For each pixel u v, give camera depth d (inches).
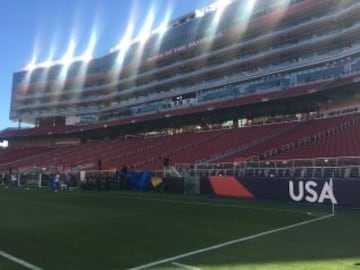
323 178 826.8
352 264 333.1
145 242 435.2
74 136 3083.2
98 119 3137.3
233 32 2345.0
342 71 1662.2
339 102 1685.5
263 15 2209.6
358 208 749.9
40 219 629.6
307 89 1672.0
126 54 3061.0
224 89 2230.6
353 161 896.3
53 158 2642.7
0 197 1108.5
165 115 2313.0
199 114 2158.0
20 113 3614.7
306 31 2018.9
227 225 551.5
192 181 1207.6
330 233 484.7
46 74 3508.9
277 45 2159.2
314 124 1514.5
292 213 679.1
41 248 409.4
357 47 1627.7
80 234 489.7
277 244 418.3
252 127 1812.3
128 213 700.0
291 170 953.5
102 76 3208.7
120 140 2615.7
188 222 583.5
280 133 1562.5
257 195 982.4
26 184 1883.6
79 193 1280.8
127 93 3009.4
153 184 1353.3
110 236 474.3
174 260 351.3
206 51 2487.7
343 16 1803.6
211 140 1833.2
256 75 2108.8
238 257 360.2
